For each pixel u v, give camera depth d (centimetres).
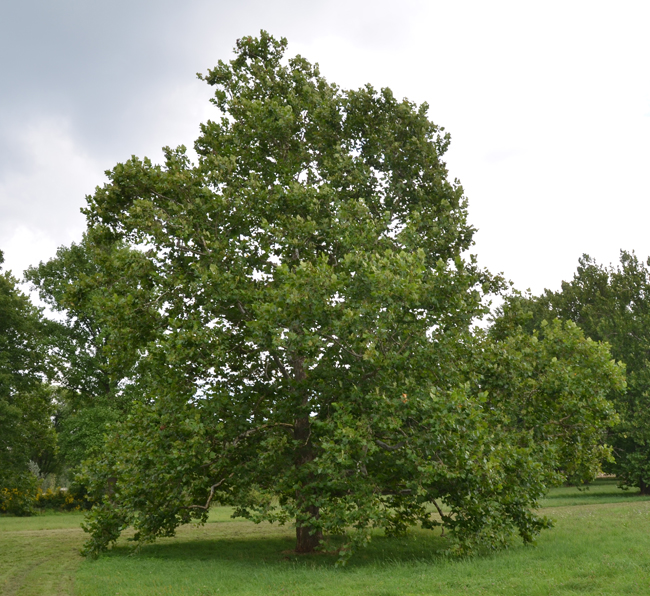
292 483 1552
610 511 2512
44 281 3903
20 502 3847
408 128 2030
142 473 1655
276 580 1219
